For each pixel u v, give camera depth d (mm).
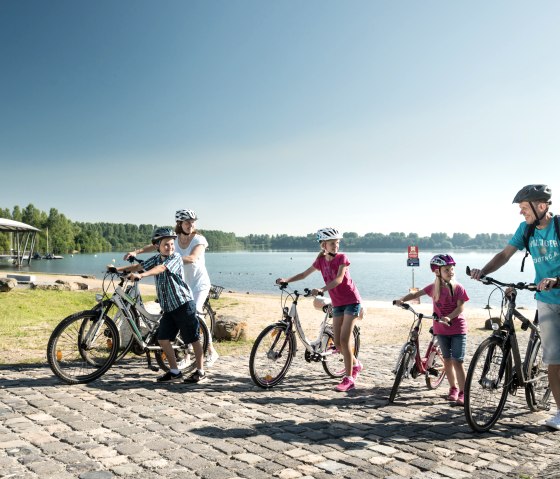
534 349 5090
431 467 3719
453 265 5512
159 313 7055
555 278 4414
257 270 93562
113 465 3631
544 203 4602
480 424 4598
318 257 6453
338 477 3512
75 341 6328
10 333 9891
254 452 3959
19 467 3551
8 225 54500
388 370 7523
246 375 6824
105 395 5516
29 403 5133
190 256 6531
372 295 40750
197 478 3445
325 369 6773
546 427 4734
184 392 5773
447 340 5672
